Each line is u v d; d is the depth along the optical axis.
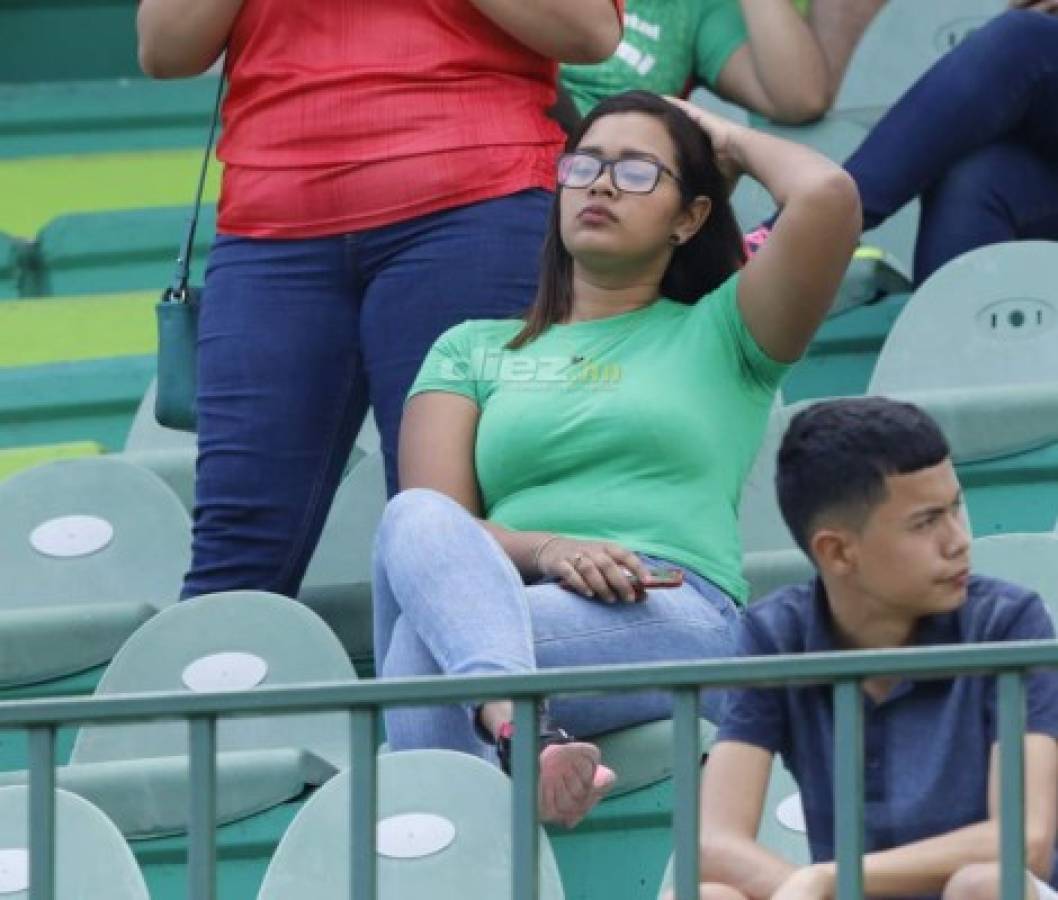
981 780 13.41
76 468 19.92
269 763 16.81
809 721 13.60
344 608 19.00
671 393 17.27
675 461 17.17
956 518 13.61
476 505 17.53
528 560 16.75
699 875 12.96
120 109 27.03
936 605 13.57
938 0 25.38
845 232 17.17
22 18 28.36
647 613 16.52
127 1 28.45
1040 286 20.53
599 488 17.17
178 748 17.64
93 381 22.58
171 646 17.39
